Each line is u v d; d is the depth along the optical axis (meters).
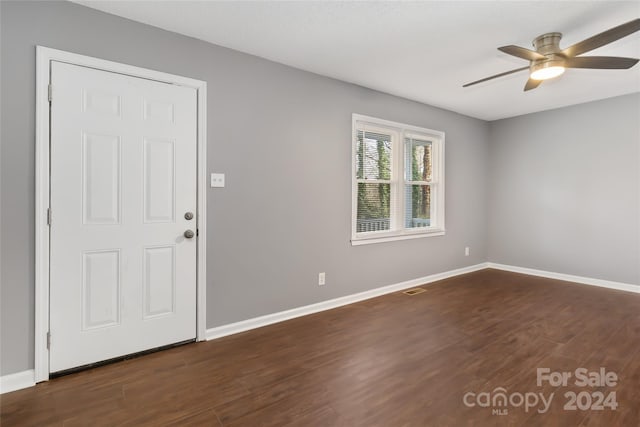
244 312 2.83
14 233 1.93
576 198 4.41
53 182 2.02
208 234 2.62
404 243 4.15
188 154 2.52
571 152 4.44
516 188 5.02
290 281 3.11
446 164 4.66
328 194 3.37
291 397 1.87
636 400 1.82
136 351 2.34
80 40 2.09
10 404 1.79
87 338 2.16
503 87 3.66
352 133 3.55
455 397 1.86
